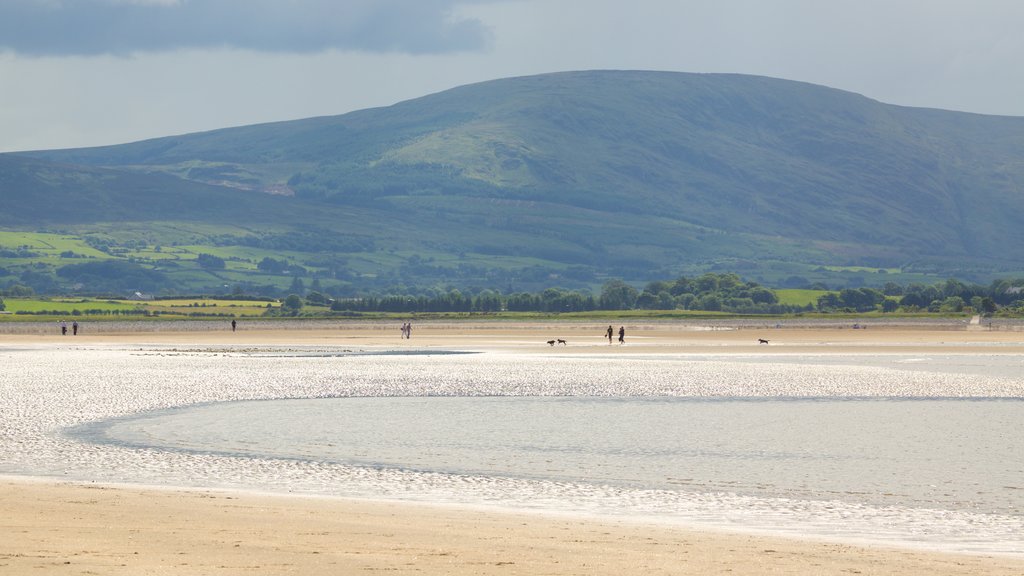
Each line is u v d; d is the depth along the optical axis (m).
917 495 52.56
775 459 64.94
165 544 33.66
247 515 40.69
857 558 35.34
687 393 110.12
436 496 50.03
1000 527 44.19
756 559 34.50
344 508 44.12
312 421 82.62
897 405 99.62
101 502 42.41
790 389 114.62
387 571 30.72
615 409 94.31
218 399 99.44
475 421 83.88
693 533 40.47
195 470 56.66
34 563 29.95
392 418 85.44
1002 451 69.12
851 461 64.31
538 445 69.94
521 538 37.31
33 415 81.38
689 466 61.75
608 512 46.53
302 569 30.64
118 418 81.62
